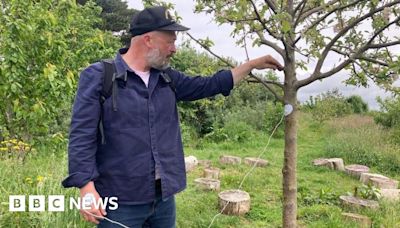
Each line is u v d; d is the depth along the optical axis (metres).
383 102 11.91
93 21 10.76
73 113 1.93
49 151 5.44
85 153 1.88
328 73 2.28
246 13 2.21
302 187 6.30
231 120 12.60
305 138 12.53
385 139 9.97
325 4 2.20
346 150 9.13
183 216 4.54
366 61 2.37
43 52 5.22
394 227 4.45
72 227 3.20
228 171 7.55
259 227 4.50
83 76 1.95
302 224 4.60
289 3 2.31
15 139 5.24
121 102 1.94
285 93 2.42
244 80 2.50
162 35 1.95
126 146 1.95
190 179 6.71
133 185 1.99
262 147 10.64
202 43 2.57
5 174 3.90
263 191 6.05
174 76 2.20
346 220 4.59
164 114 2.08
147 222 2.24
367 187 5.52
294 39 2.29
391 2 2.07
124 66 1.97
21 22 4.82
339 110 16.48
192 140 11.90
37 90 5.10
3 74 4.82
